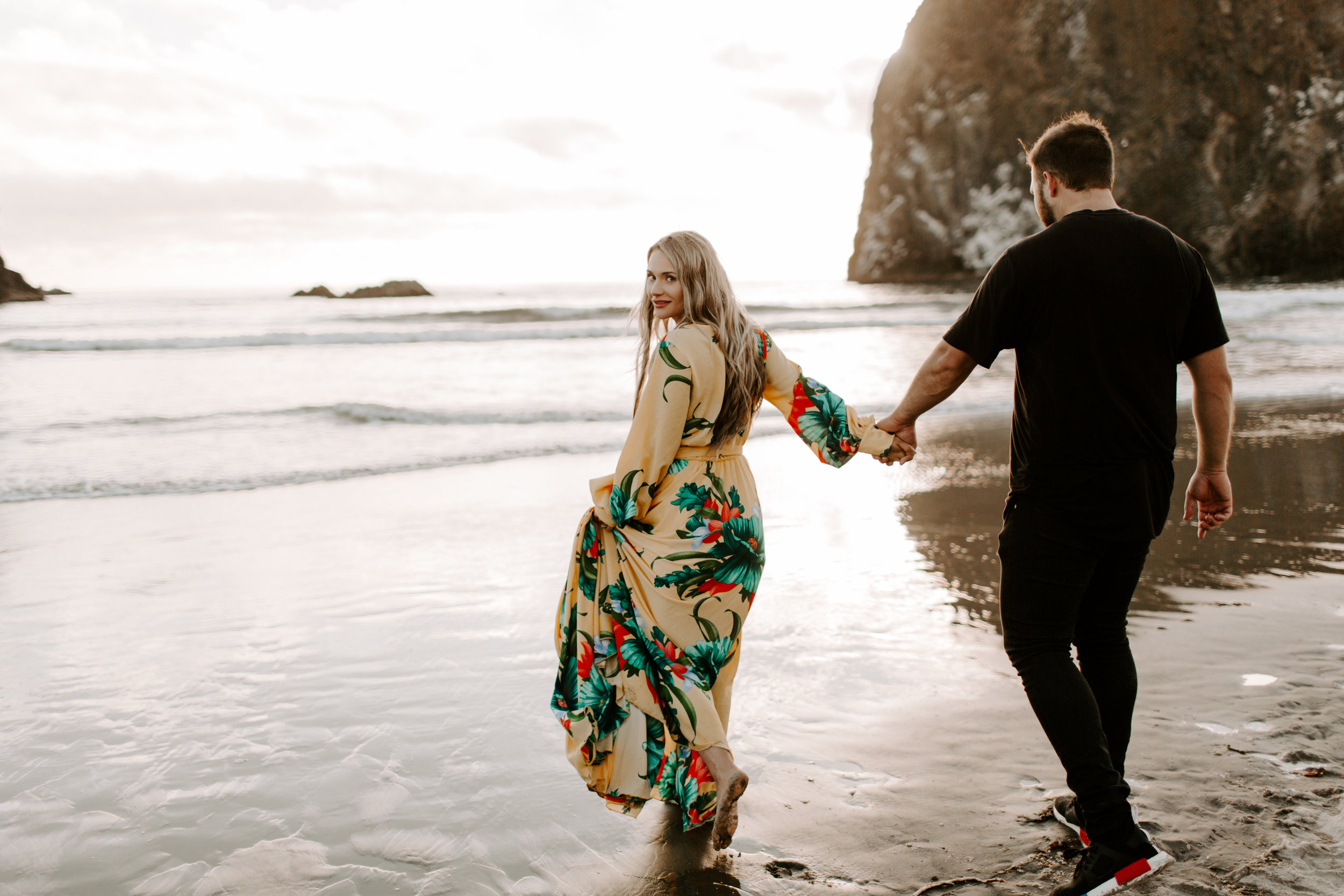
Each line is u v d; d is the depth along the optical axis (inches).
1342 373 436.5
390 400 445.4
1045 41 2235.5
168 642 139.1
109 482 265.7
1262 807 82.8
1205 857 74.9
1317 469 243.9
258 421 374.9
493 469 286.5
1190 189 2012.8
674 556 82.9
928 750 99.3
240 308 1716.3
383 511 230.1
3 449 315.3
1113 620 80.8
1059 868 76.4
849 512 219.5
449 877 77.7
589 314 1121.4
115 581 171.8
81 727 109.3
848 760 97.5
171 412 400.8
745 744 101.7
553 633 141.8
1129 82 2096.5
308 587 167.0
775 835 83.2
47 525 217.6
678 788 85.2
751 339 86.3
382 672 126.3
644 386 88.2
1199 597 146.9
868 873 76.7
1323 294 950.4
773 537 195.8
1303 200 1865.2
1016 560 78.0
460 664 129.0
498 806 90.1
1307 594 147.2
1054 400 74.3
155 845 83.1
